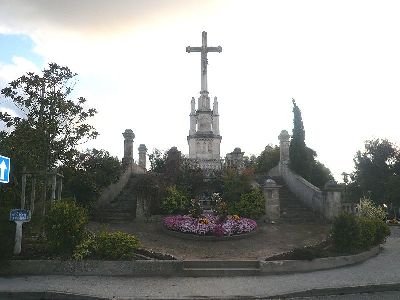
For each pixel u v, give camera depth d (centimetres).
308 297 953
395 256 1456
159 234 1612
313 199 2052
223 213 1752
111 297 908
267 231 1709
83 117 1398
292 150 2434
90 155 2033
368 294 985
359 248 1420
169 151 2258
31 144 1309
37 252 1173
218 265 1198
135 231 1645
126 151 2539
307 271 1201
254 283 1052
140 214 1856
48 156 1355
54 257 1148
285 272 1178
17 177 1439
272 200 1923
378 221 1577
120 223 1795
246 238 1584
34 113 1348
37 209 1408
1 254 1096
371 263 1325
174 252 1355
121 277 1102
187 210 1902
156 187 1909
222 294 941
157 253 1246
